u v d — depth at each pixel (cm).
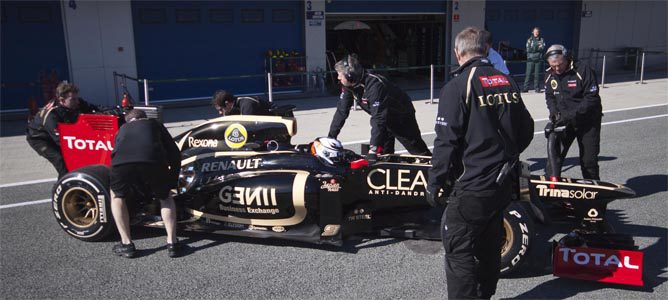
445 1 1673
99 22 1239
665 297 373
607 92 1450
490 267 331
